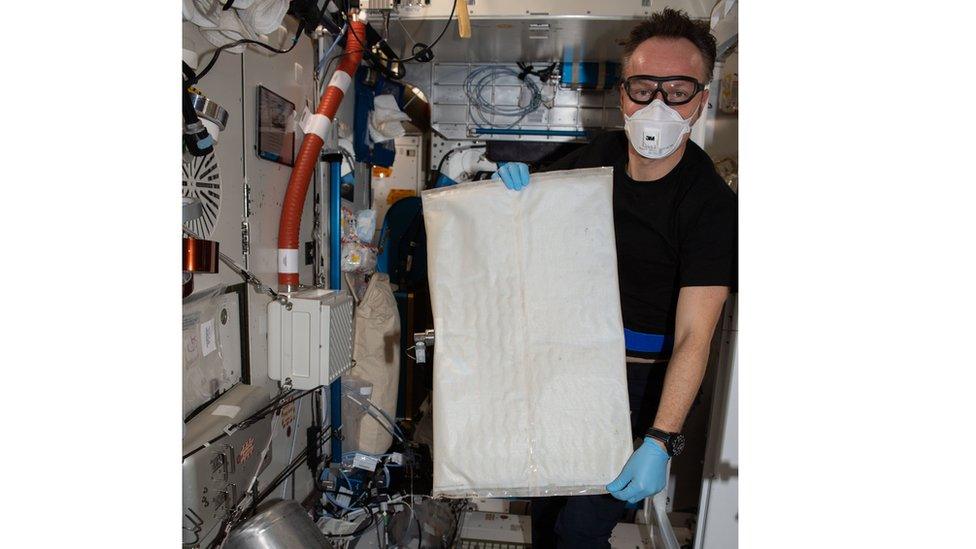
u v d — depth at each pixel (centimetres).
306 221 207
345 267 232
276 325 176
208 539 135
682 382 121
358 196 259
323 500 213
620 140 154
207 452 127
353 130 237
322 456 218
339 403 219
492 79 279
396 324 248
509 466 117
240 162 156
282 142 180
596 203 118
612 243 118
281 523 131
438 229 119
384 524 203
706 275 127
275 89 176
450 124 285
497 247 118
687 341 125
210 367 146
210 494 129
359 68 231
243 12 136
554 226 118
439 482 117
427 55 231
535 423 117
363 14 200
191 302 136
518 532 231
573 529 158
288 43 184
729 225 130
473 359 118
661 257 146
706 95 133
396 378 247
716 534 165
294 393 187
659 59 123
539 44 243
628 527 230
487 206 118
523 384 117
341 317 186
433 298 119
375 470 221
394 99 255
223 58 145
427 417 297
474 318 118
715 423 167
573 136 280
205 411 140
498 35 231
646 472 115
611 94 275
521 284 118
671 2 205
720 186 135
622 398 117
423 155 326
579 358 117
